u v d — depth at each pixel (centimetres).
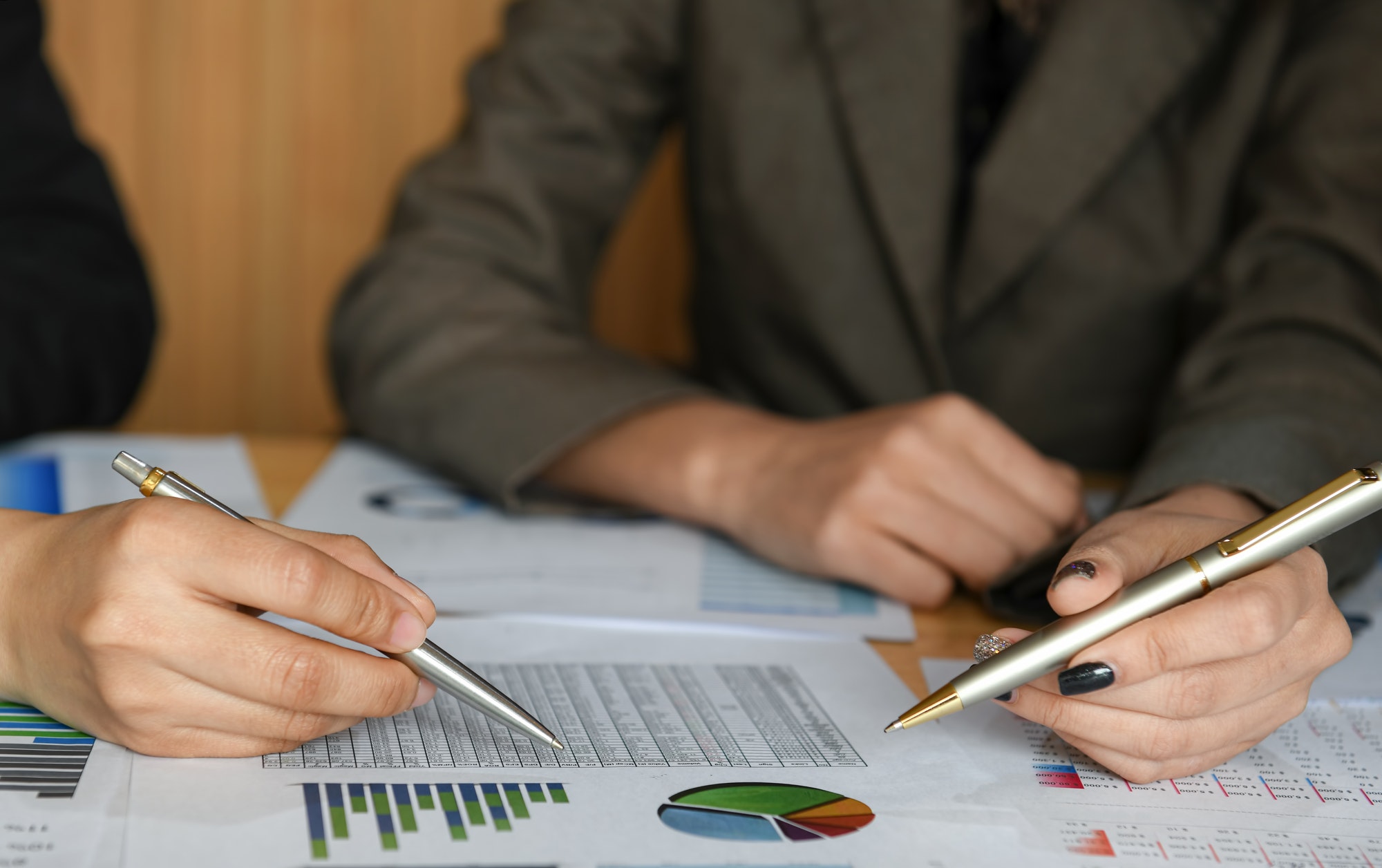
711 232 106
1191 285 95
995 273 95
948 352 100
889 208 95
